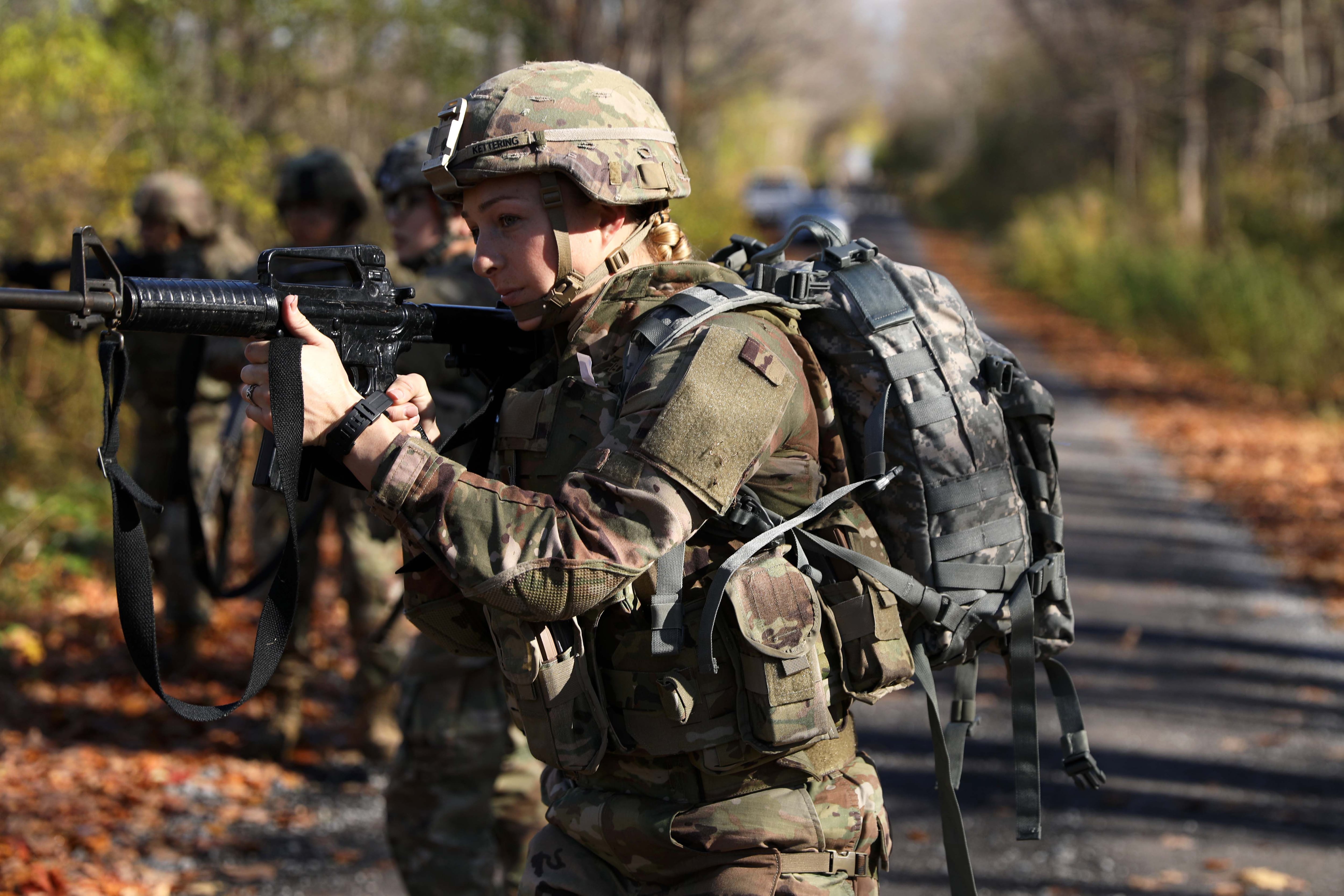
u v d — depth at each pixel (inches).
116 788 285.6
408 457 108.0
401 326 119.1
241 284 107.7
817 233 134.8
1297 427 816.9
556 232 119.3
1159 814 286.5
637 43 1316.4
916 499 126.7
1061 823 281.7
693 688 117.5
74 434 530.6
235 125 688.4
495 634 120.4
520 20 968.3
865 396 127.6
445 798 197.3
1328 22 1569.9
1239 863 262.4
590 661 120.0
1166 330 1226.0
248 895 241.8
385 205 244.8
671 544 109.3
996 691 367.6
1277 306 1047.0
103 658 378.9
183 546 361.4
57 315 351.6
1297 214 1435.8
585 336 121.3
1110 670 383.9
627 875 125.0
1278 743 329.7
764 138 3117.6
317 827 275.4
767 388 113.6
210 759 308.5
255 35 776.3
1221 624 432.8
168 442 364.2
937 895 247.0
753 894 118.3
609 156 118.5
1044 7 2012.8
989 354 133.6
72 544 471.8
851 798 125.2
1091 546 530.3
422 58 864.3
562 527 107.9
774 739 115.6
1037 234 1907.0
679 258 129.0
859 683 124.2
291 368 105.8
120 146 611.5
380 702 305.1
